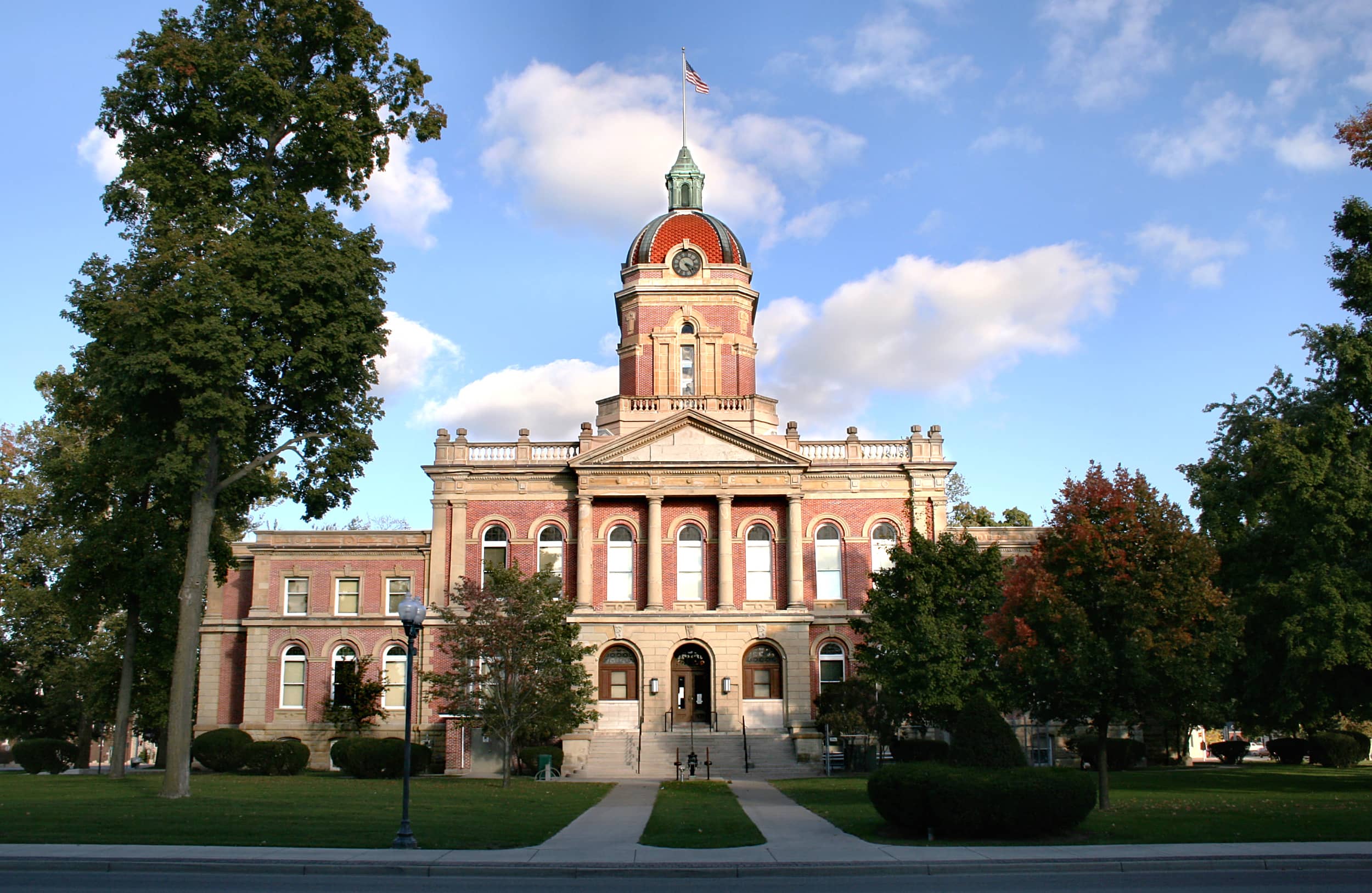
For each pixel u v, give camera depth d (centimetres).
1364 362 3231
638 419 5488
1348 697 3409
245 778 3872
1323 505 3222
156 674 5088
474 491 5262
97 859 1811
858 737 4559
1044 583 2805
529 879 1784
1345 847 1988
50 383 4338
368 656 5175
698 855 1959
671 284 5816
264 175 3247
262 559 5306
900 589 3984
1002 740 2408
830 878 1792
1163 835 2169
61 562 4994
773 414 5600
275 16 3306
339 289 3209
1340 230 3341
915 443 5272
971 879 1778
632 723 4903
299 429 3459
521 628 3859
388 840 2088
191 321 2978
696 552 5200
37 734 5594
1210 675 2788
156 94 3175
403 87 3538
